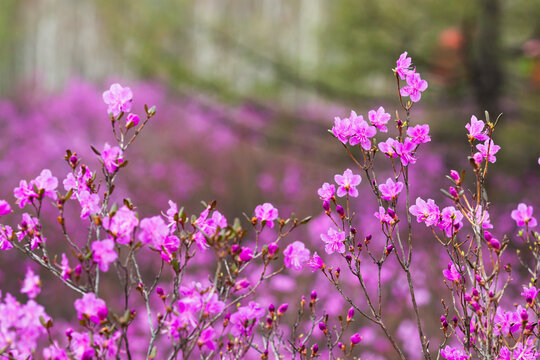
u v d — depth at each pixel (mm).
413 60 4754
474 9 4293
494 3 4293
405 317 3518
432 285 3906
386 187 1361
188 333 1237
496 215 5211
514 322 1360
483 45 4457
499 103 4969
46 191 1268
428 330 3332
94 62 15391
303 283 3725
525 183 5574
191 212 6988
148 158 8469
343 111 6836
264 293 3555
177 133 9289
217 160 8359
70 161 1299
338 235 1372
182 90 5715
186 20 5230
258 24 5488
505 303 3178
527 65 4566
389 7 4656
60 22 16938
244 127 5875
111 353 1074
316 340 3006
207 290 1189
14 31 17672
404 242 4660
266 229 5184
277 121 5695
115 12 5398
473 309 1301
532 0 4238
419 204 1358
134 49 5465
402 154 1358
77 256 1117
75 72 15711
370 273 3830
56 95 13828
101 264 1113
